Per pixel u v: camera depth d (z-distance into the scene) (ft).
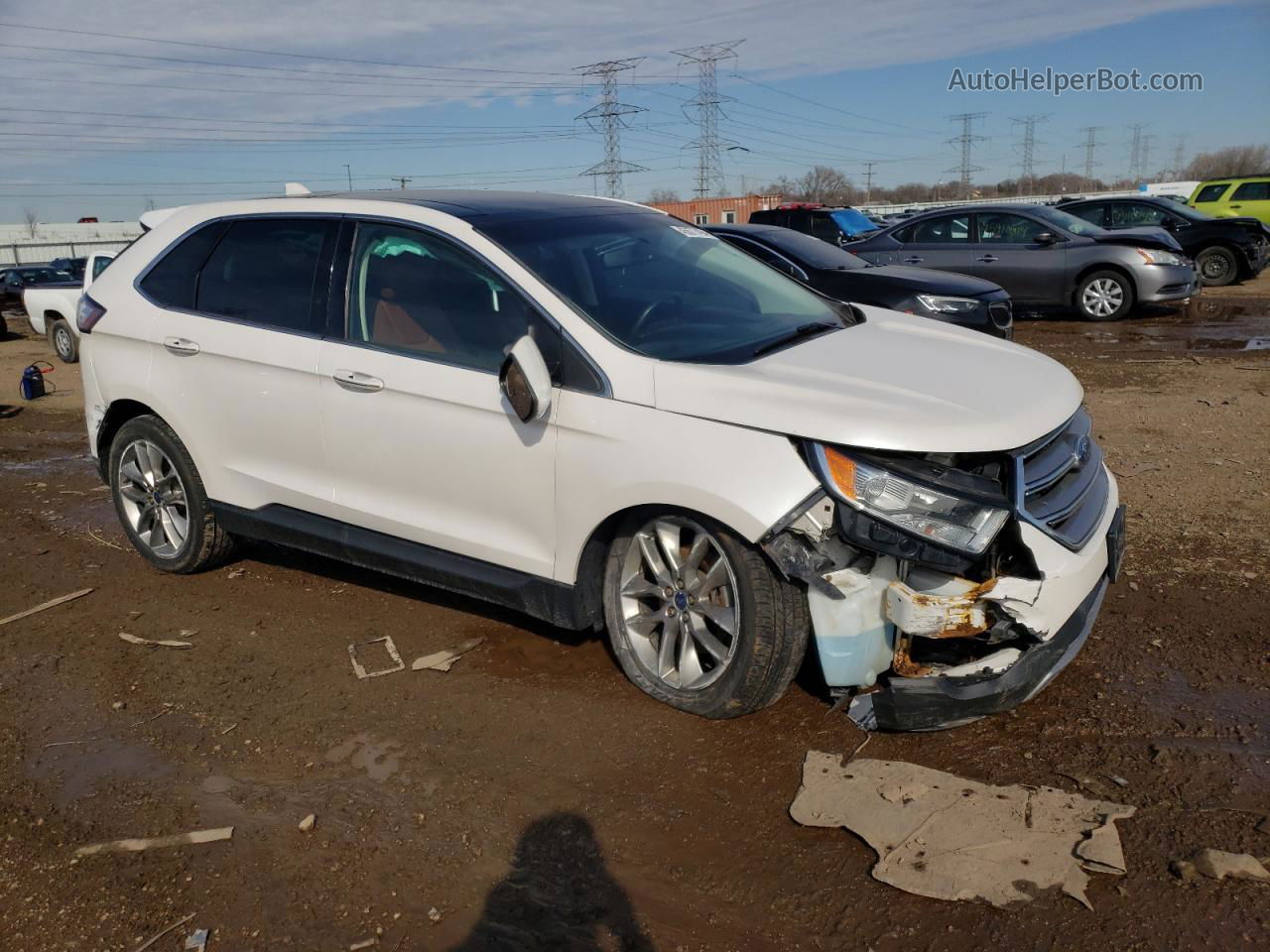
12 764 11.59
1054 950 8.16
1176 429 23.82
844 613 10.60
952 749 10.98
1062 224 45.47
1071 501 10.96
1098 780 10.27
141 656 14.15
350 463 13.79
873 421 10.30
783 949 8.41
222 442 15.20
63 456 26.96
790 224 64.85
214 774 11.22
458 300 12.87
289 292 14.44
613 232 14.15
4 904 9.29
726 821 10.04
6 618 15.60
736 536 10.93
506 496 12.42
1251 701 11.59
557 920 8.86
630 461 11.28
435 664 13.44
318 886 9.39
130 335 15.97
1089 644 13.17
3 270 99.40
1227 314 45.60
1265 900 8.49
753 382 10.98
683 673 11.84
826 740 11.25
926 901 8.75
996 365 12.35
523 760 11.27
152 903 9.22
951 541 10.04
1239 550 15.89
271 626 14.97
